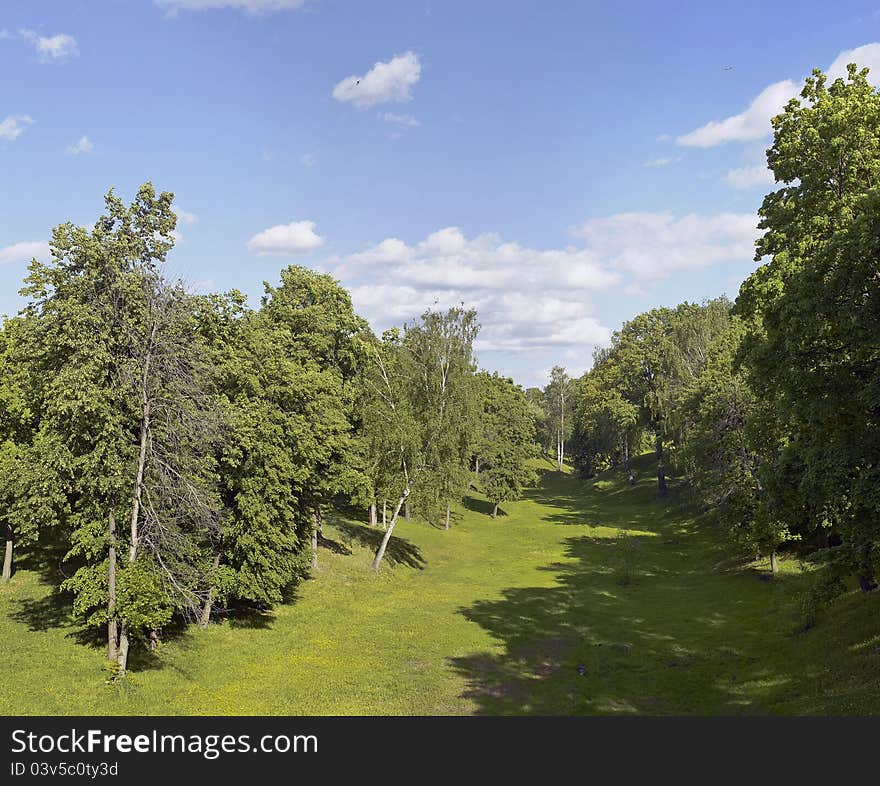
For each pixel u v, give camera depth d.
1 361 30.14
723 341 58.06
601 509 80.94
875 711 18.94
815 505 22.34
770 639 29.22
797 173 27.38
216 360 30.44
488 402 85.44
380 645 30.81
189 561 29.22
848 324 18.62
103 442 23.08
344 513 63.06
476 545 61.03
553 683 26.08
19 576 34.53
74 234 22.48
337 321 50.31
